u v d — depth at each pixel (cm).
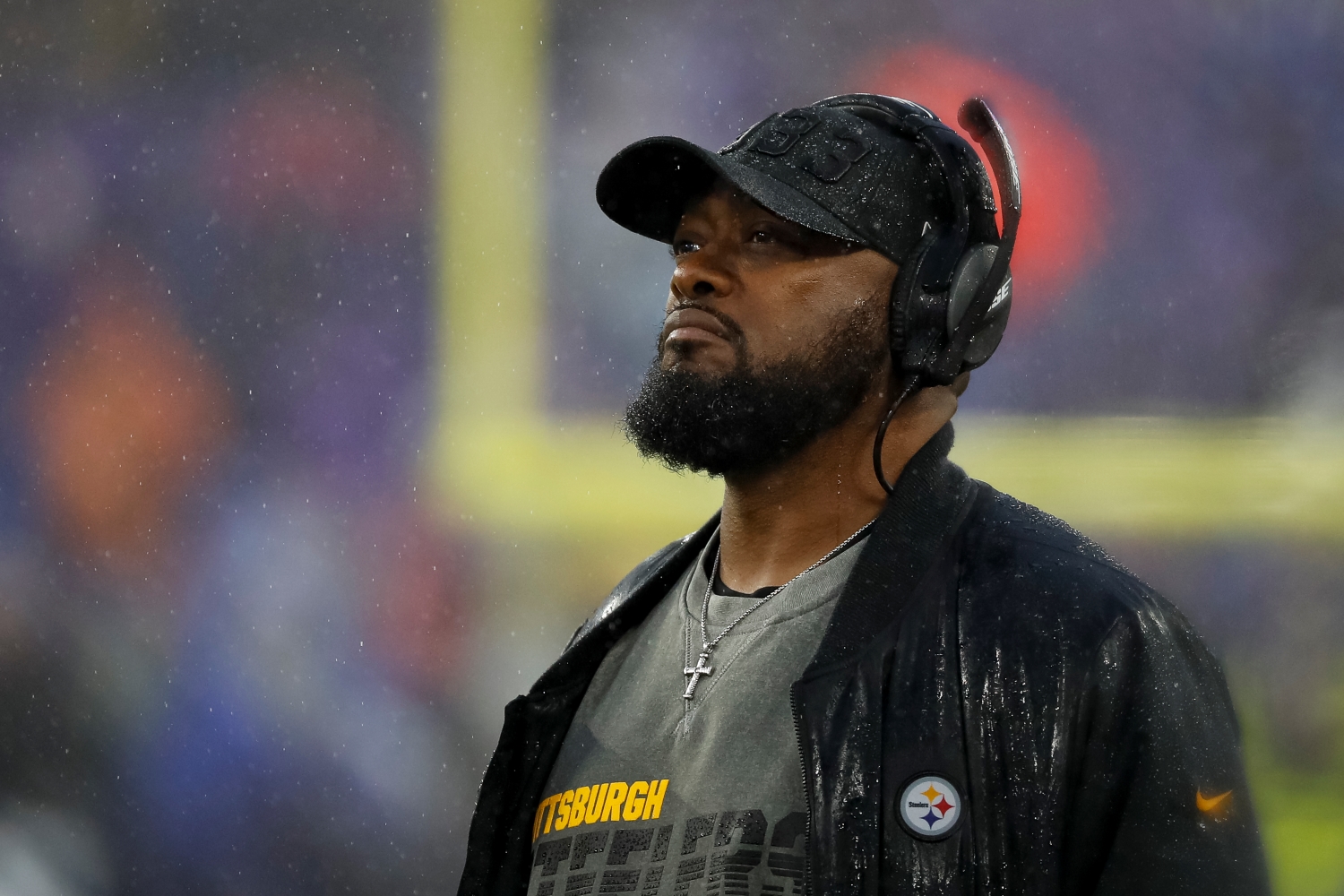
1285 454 2748
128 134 3391
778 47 3359
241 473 3170
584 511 3136
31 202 3366
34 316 3303
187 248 3344
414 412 3272
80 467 3120
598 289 3341
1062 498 2811
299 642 2833
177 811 2494
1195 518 2720
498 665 2878
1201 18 3025
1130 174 3030
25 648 2814
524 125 3394
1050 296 2988
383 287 3341
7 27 3388
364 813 2506
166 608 2892
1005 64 3155
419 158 3388
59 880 2358
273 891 2378
